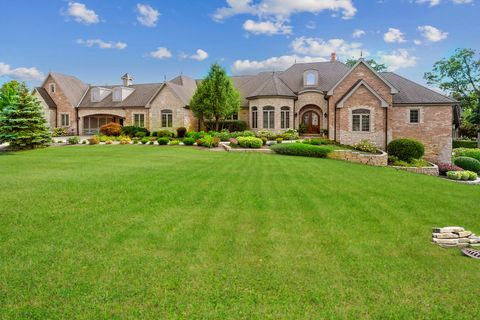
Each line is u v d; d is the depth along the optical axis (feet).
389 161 75.20
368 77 88.58
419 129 88.63
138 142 98.99
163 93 122.93
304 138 105.50
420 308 13.88
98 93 139.95
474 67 145.59
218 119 114.93
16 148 84.43
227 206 27.94
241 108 123.03
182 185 35.53
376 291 15.11
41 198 28.40
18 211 24.71
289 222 24.40
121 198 29.22
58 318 12.58
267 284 15.42
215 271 16.51
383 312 13.51
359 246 20.26
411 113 88.84
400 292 15.08
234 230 22.26
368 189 38.06
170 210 26.22
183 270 16.51
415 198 34.40
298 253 18.93
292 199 31.27
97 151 76.59
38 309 13.09
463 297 14.83
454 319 13.24
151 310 13.20
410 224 25.03
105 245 19.20
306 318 12.96
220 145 88.69
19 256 17.56
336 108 90.74
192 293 14.51
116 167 48.73
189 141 92.02
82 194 30.12
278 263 17.60
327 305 13.89
